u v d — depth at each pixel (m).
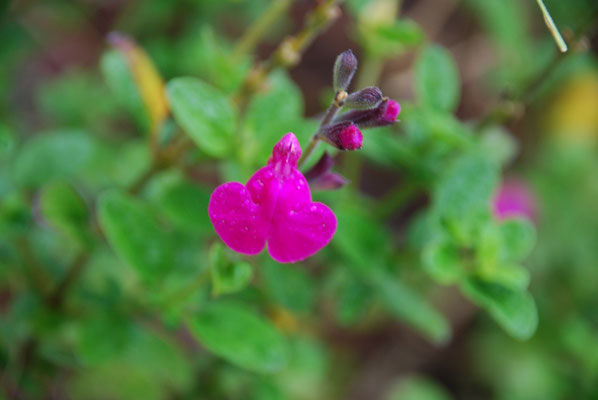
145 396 0.31
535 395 0.35
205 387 0.29
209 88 0.24
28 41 0.34
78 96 0.36
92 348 0.25
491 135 0.30
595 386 0.31
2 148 0.26
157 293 0.24
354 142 0.21
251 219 0.21
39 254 0.27
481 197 0.25
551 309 0.38
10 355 0.26
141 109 0.26
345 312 0.28
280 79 0.27
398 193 0.28
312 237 0.21
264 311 0.28
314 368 0.29
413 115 0.26
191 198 0.25
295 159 0.22
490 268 0.25
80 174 0.30
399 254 0.28
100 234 0.27
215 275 0.22
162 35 0.38
